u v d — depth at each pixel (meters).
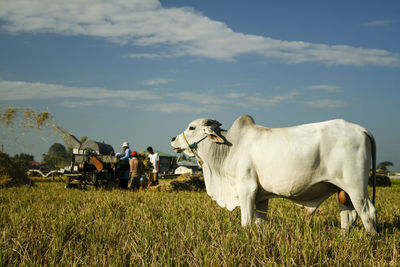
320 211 7.30
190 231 4.64
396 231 5.32
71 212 6.45
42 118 15.30
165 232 4.77
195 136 6.26
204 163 6.28
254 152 5.52
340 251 4.02
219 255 3.93
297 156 5.15
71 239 4.69
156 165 14.64
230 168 5.75
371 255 3.91
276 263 3.63
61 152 51.34
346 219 5.35
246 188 5.49
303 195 5.35
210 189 6.27
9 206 7.78
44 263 3.84
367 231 4.86
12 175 14.54
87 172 13.66
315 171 5.12
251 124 5.81
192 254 3.99
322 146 5.07
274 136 5.45
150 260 3.81
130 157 14.66
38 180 19.75
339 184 5.04
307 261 3.79
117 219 5.80
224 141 5.89
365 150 5.00
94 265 3.63
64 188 13.66
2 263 3.70
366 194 4.95
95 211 6.57
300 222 5.57
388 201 10.15
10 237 4.64
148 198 9.45
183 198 9.59
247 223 5.40
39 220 5.71
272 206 8.05
